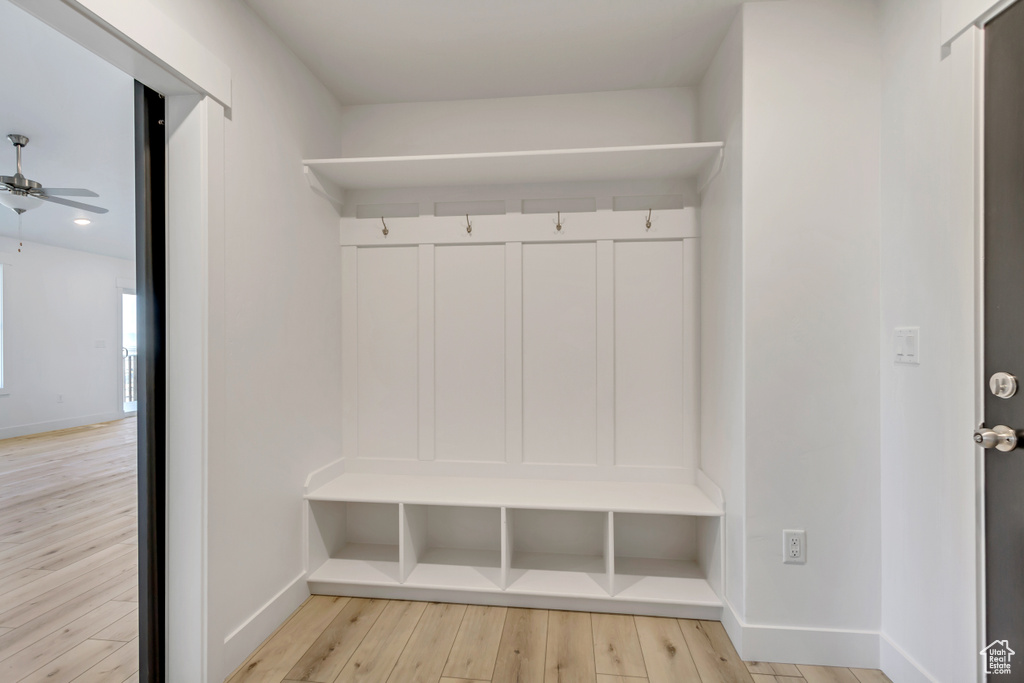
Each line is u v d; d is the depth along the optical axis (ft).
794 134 5.97
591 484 8.07
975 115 4.45
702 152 6.99
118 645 6.16
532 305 8.47
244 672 5.69
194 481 5.26
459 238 8.54
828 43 5.94
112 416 24.70
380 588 7.39
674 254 8.16
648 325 8.20
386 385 8.73
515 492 7.63
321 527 7.83
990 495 4.35
